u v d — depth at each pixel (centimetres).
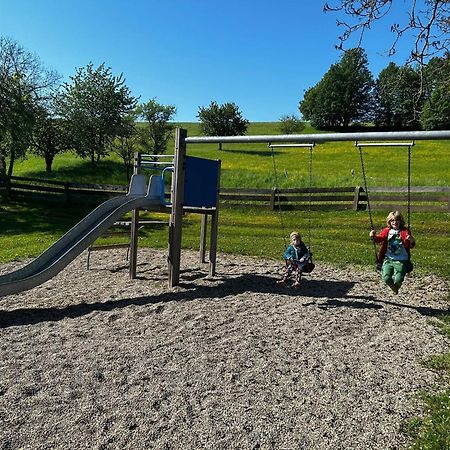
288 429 335
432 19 603
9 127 2289
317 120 7038
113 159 3928
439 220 1409
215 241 825
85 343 496
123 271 881
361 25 648
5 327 555
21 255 1055
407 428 337
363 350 485
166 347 484
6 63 2492
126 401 371
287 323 564
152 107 3425
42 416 349
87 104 3484
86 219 733
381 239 617
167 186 2578
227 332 530
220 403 369
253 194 1906
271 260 995
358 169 3059
